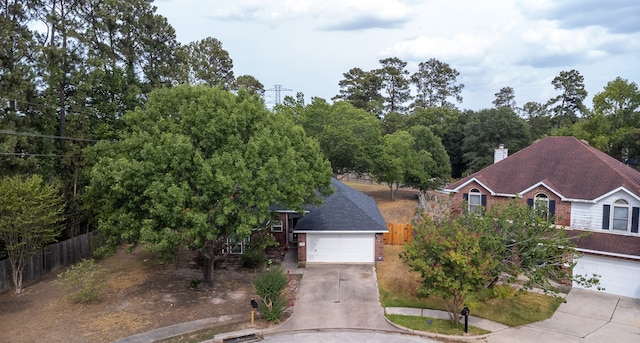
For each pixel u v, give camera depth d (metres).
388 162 49.34
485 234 18.98
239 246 30.39
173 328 19.23
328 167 27.02
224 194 20.45
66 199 30.41
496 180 28.88
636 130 46.09
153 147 20.67
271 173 21.25
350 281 25.03
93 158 26.89
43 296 23.47
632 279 22.39
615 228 23.95
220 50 84.25
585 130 51.91
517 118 66.88
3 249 24.70
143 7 43.53
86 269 22.83
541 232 19.58
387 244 32.94
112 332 18.89
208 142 21.34
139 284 25.03
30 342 17.98
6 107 28.33
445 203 34.97
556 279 20.16
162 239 19.88
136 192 20.95
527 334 18.34
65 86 34.16
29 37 30.92
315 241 28.45
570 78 98.31
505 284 19.19
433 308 21.09
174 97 23.09
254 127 22.84
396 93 119.69
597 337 18.05
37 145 30.72
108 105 38.34
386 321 19.78
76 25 34.97
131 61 42.34
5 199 22.31
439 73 128.00
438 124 81.50
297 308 21.28
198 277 26.11
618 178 24.50
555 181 26.58
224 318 20.23
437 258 18.61
